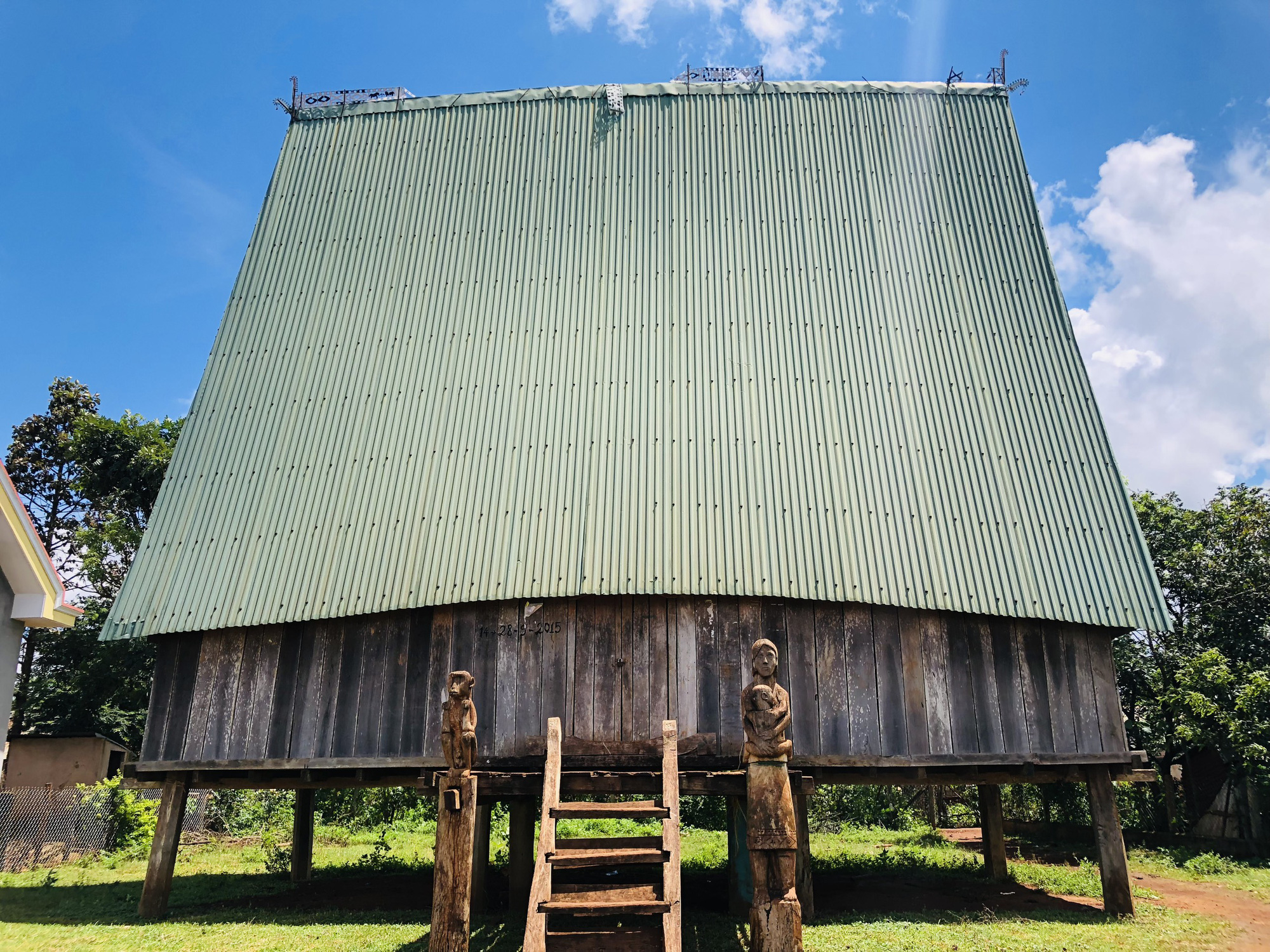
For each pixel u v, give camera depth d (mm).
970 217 15273
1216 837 18156
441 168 16500
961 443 13156
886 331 14156
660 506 12469
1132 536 12453
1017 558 12219
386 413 13984
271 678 12414
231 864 17312
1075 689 11875
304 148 17109
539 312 14633
